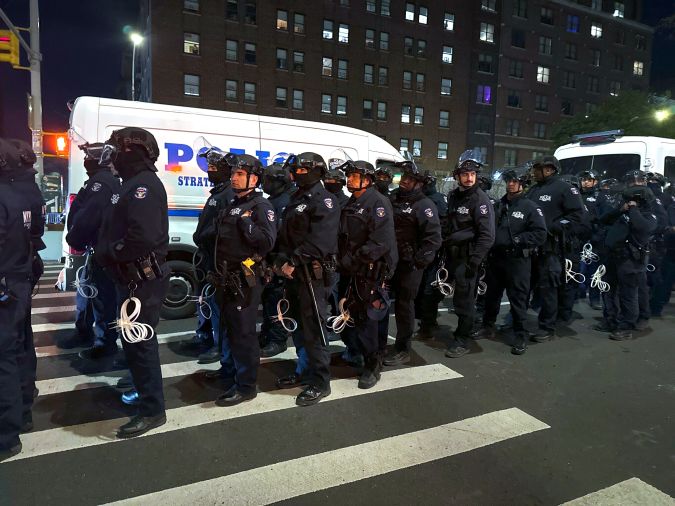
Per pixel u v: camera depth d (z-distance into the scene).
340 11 31.78
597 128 29.52
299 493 2.44
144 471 2.60
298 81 30.98
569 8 39.59
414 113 35.03
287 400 3.54
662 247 6.13
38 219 3.01
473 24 36.31
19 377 2.73
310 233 3.37
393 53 33.81
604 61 41.75
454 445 2.96
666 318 6.30
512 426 3.22
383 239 3.57
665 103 29.38
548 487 2.56
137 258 2.81
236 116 6.07
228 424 3.15
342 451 2.85
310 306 3.43
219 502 2.35
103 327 4.28
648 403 3.65
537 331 5.19
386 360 4.32
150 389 3.00
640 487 2.58
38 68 13.67
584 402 3.64
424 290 5.09
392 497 2.43
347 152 6.83
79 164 5.19
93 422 3.13
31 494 2.38
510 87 38.03
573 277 5.45
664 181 6.75
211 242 4.12
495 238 4.79
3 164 2.64
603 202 6.61
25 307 2.75
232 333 3.39
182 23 27.61
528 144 39.19
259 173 3.31
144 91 31.31
